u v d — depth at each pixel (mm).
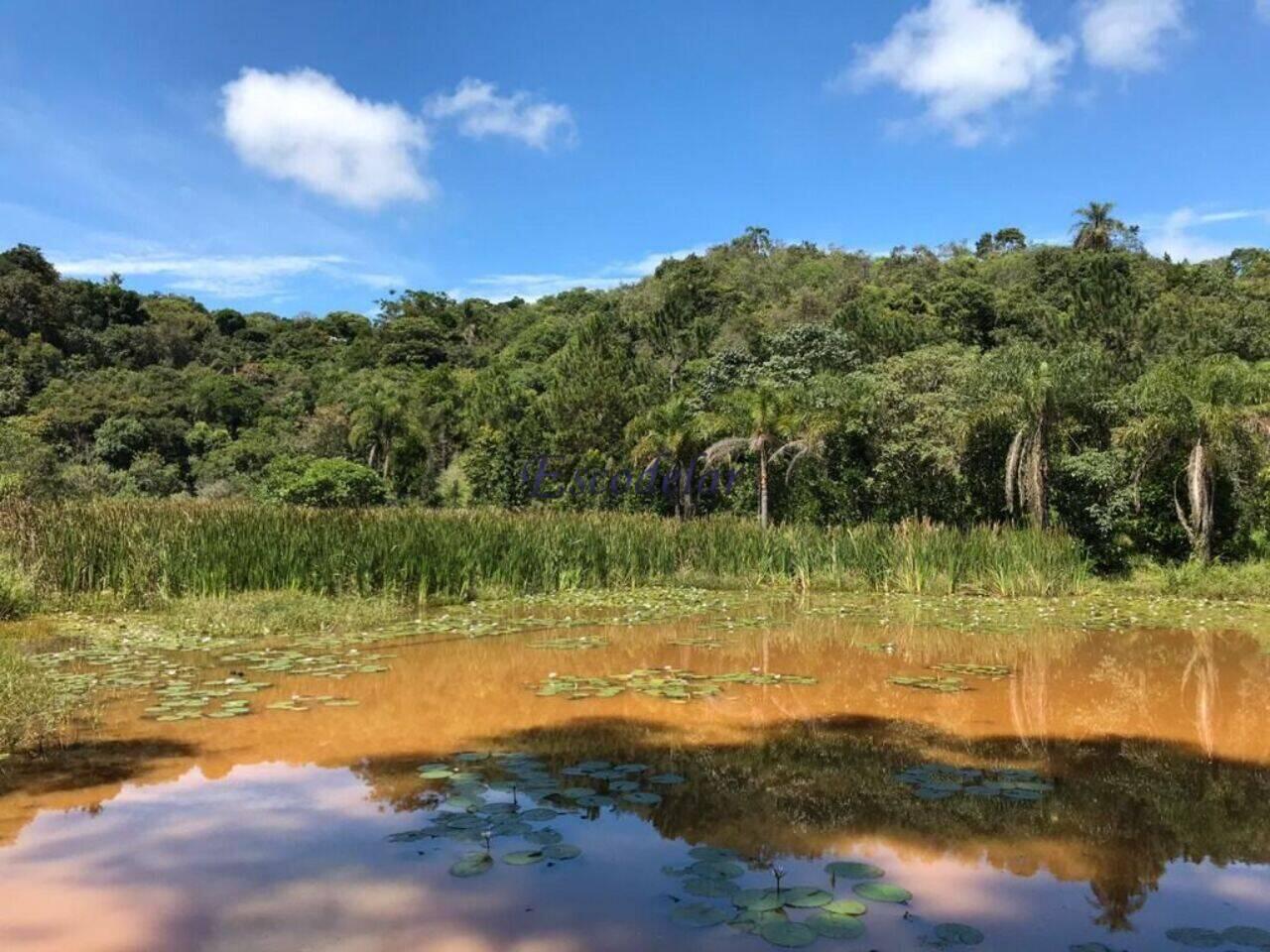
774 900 2980
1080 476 15812
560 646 8523
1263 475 14812
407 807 3998
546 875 3238
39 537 11180
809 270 66375
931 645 8867
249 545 11344
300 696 6281
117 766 4633
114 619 9773
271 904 3004
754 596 13406
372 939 2762
